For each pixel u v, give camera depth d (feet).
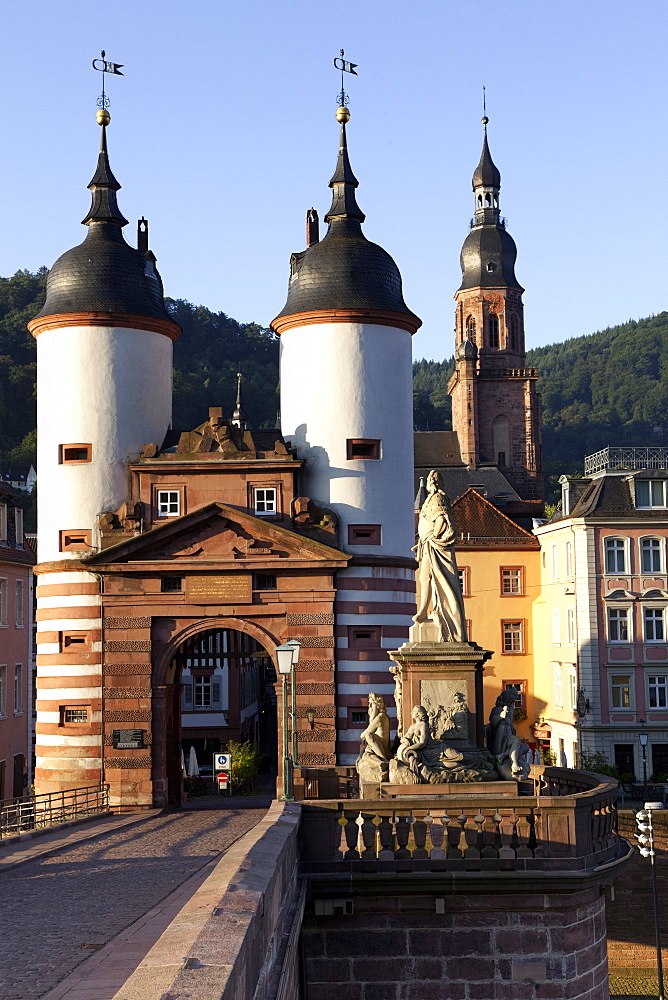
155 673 137.69
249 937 27.40
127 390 147.54
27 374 506.48
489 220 451.53
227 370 594.65
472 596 251.39
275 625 138.00
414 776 80.28
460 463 422.00
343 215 152.35
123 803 136.36
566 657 227.40
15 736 201.36
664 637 216.95
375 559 140.46
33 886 64.90
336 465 143.95
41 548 146.92
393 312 147.02
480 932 62.54
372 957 62.18
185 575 137.80
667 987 127.65
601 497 222.69
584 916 64.69
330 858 62.75
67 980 38.29
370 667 138.92
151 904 56.08
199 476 141.49
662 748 213.87
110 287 148.46
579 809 63.57
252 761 206.28
